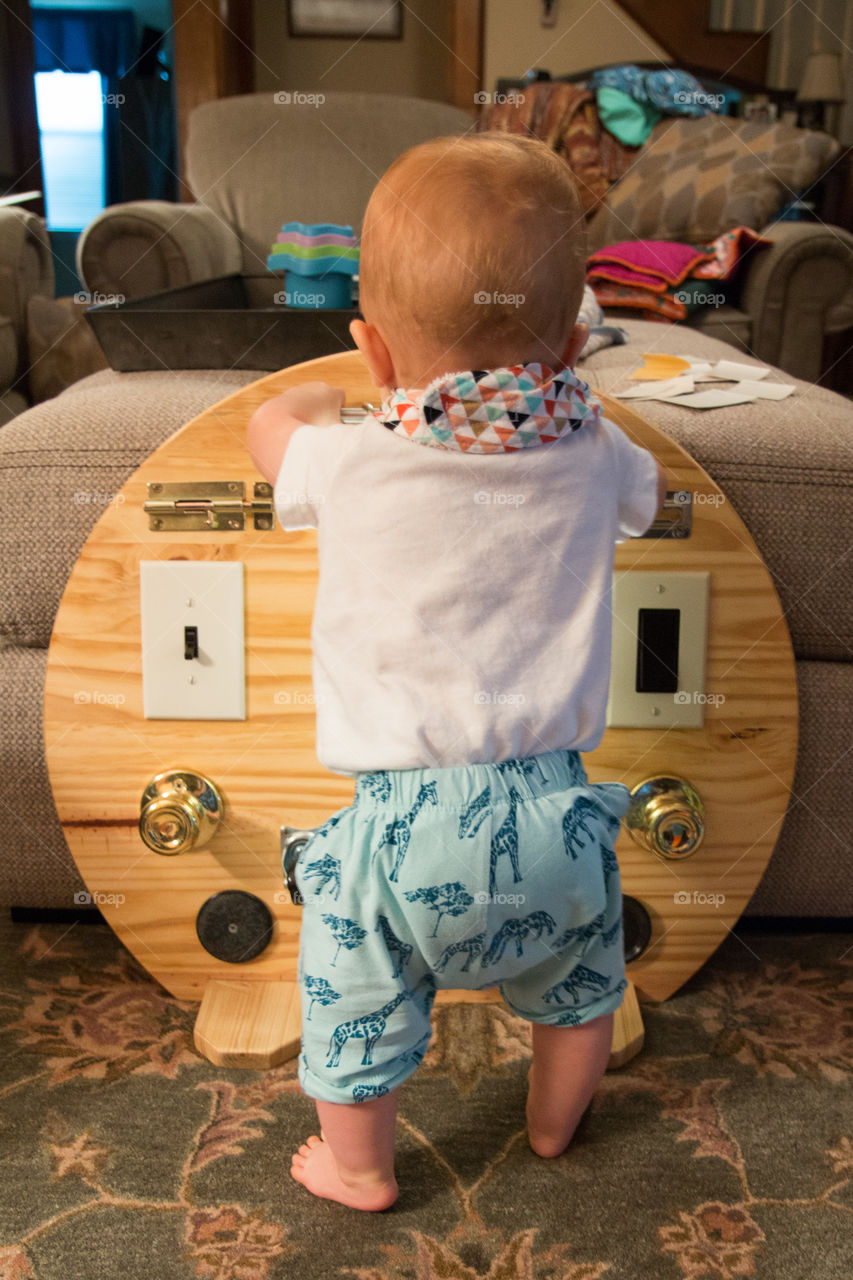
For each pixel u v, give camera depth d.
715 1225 0.66
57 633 0.81
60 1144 0.73
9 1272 0.62
